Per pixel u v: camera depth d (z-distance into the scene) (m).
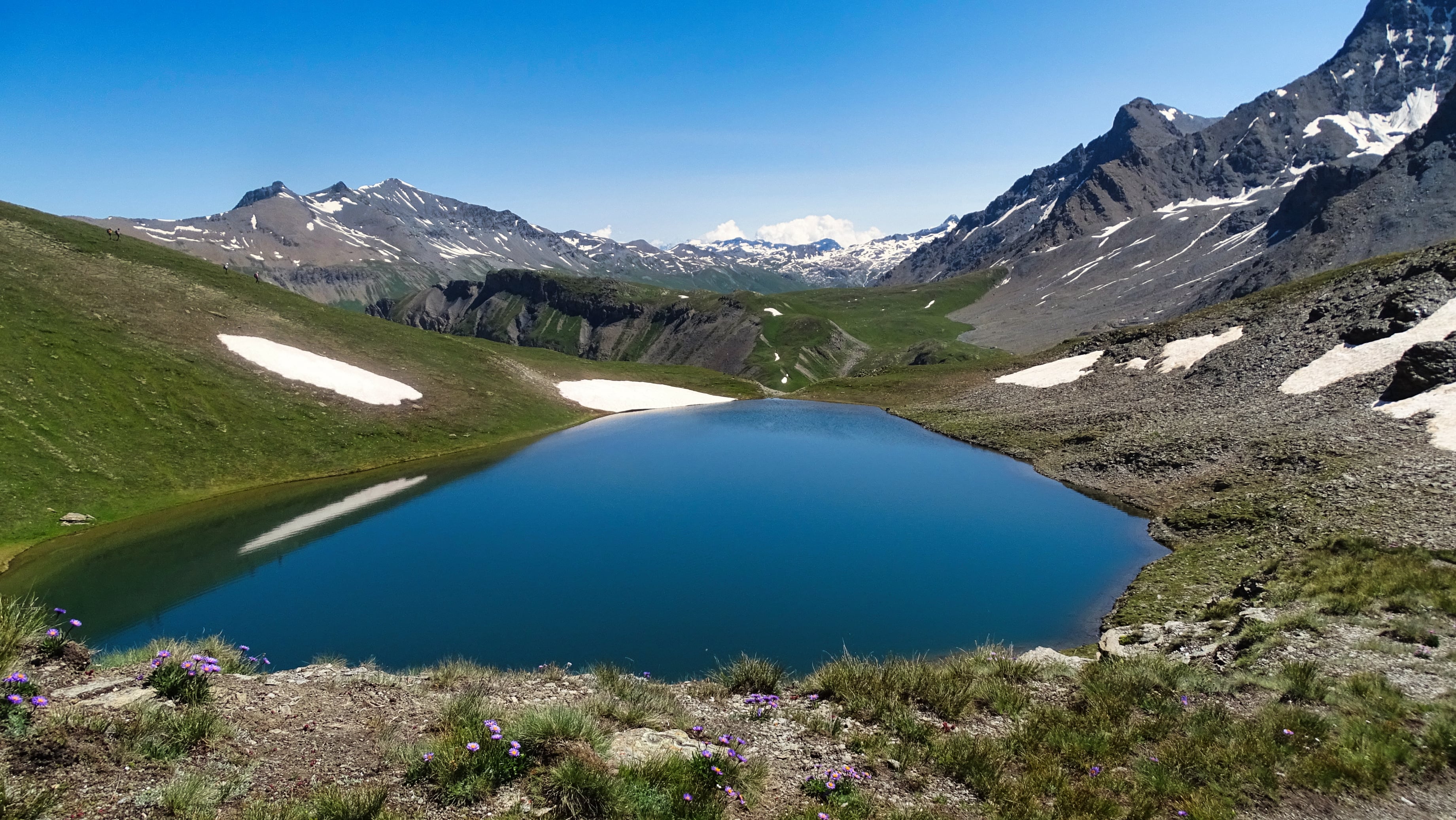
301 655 25.36
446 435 74.31
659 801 7.58
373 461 64.56
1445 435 36.25
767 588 33.09
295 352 76.44
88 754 6.95
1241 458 46.03
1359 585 20.33
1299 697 12.90
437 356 95.75
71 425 49.88
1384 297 60.94
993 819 8.63
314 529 44.16
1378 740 10.72
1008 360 123.69
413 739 8.64
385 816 6.66
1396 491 30.78
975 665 15.16
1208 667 16.50
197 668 8.95
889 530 44.00
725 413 107.56
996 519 46.47
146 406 56.16
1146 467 53.09
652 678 22.89
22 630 9.00
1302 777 9.82
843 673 13.60
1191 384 70.12
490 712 9.23
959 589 32.75
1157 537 40.12
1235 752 10.48
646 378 133.50
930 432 88.62
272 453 59.38
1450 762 10.11
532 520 46.75
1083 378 90.25
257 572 35.69
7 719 7.02
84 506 44.50
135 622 29.08
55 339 57.00
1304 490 35.34
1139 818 8.72
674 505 51.06
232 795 6.90
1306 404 51.38
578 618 29.22
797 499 52.78
